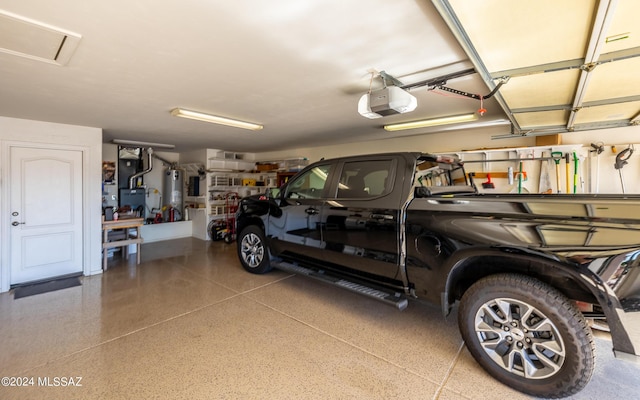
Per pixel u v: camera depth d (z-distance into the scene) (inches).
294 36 72.3
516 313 74.8
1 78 98.0
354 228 111.6
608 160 145.4
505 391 73.0
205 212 292.0
